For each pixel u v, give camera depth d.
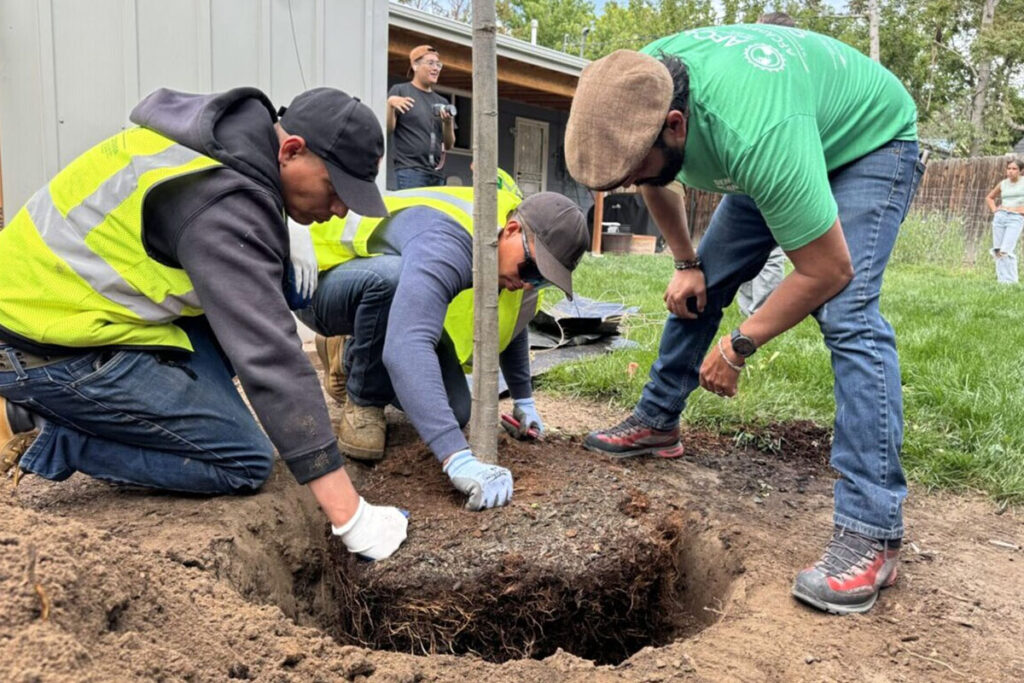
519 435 3.10
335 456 1.99
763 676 1.71
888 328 2.14
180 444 2.25
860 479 2.09
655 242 16.09
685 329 2.98
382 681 1.55
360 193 2.04
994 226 10.98
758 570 2.26
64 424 2.19
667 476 3.00
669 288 2.91
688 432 3.58
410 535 2.18
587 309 5.70
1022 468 3.05
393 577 2.06
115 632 1.42
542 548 2.17
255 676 1.46
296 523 2.38
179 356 2.26
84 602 1.37
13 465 2.23
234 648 1.52
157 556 1.75
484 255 2.31
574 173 1.98
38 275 2.04
